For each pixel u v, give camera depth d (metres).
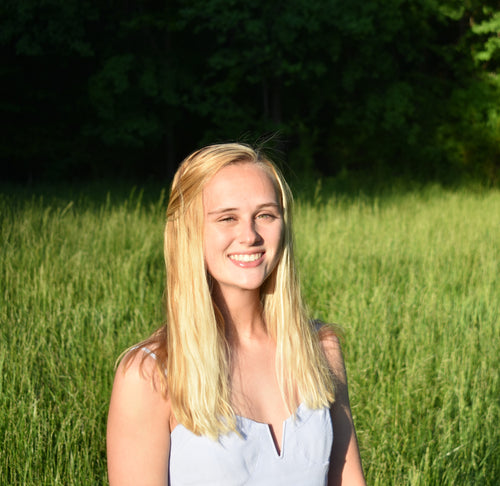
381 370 4.32
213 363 1.52
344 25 17.14
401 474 3.25
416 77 21.38
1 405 3.54
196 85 18.48
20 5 15.63
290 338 1.68
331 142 21.42
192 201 1.59
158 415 1.51
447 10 20.14
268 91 20.58
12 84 18.89
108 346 4.41
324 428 1.64
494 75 21.09
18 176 19.67
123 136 17.62
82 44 16.55
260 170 1.63
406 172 20.17
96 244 7.50
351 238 8.52
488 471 3.34
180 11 16.77
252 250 1.59
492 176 20.27
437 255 7.61
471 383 4.26
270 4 16.92
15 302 5.40
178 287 1.57
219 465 1.49
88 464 3.15
